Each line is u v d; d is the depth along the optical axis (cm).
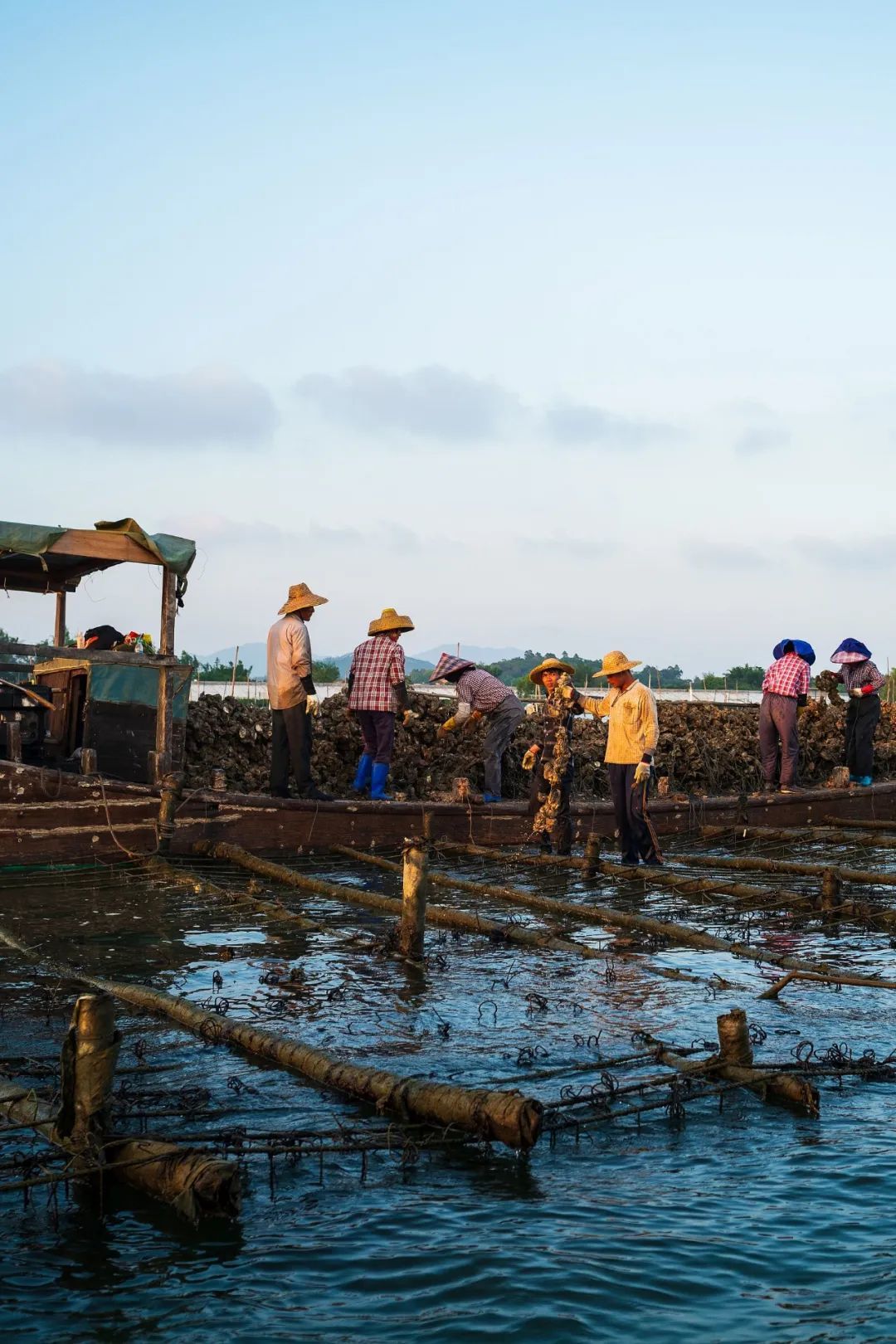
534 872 1266
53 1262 403
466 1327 362
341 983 767
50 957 811
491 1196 458
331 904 1048
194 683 2175
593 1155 500
